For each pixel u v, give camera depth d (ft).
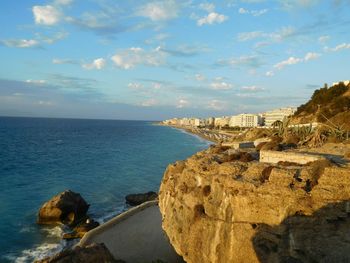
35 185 248.11
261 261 73.67
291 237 69.92
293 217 70.23
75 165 346.33
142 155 447.83
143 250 122.72
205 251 85.46
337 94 423.64
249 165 88.43
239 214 79.00
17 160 362.33
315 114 389.19
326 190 69.15
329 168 71.51
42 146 517.55
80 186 250.98
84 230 151.64
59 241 144.66
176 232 98.27
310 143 152.46
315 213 68.69
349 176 68.49
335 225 67.00
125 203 208.85
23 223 165.68
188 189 99.45
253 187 77.56
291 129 220.02
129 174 306.55
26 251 134.51
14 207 191.01
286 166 83.92
